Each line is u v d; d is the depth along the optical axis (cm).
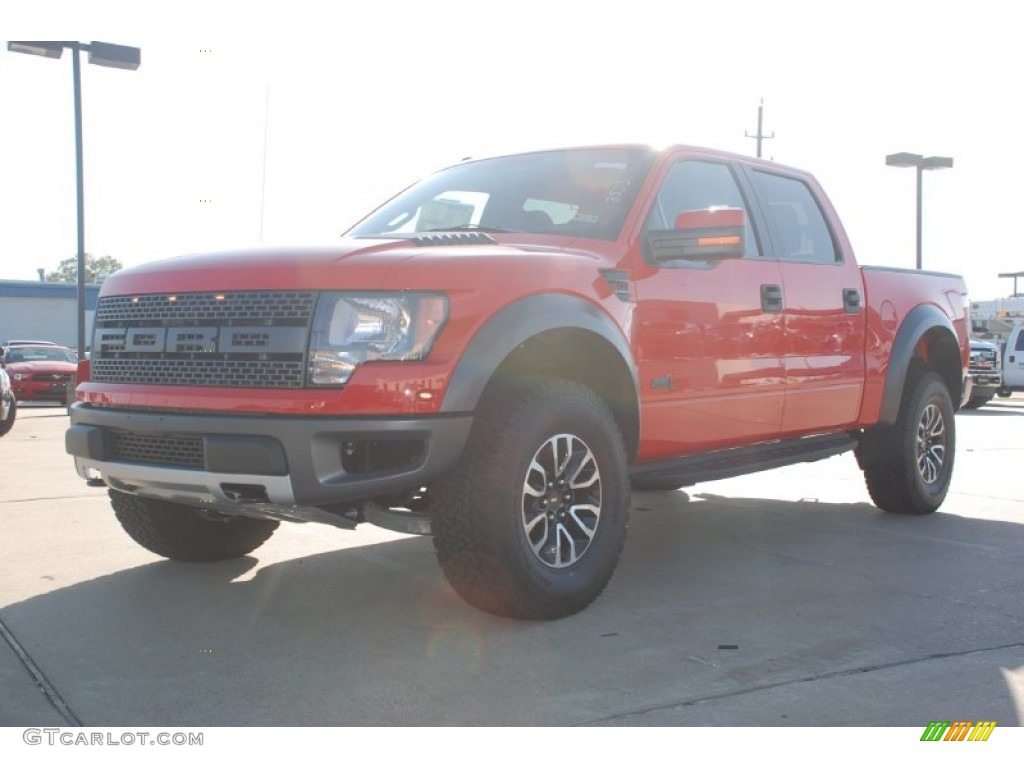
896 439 601
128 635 370
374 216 518
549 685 318
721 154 511
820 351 531
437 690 314
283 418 338
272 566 479
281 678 325
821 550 522
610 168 471
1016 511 646
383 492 345
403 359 344
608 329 399
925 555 509
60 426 1406
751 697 308
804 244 548
